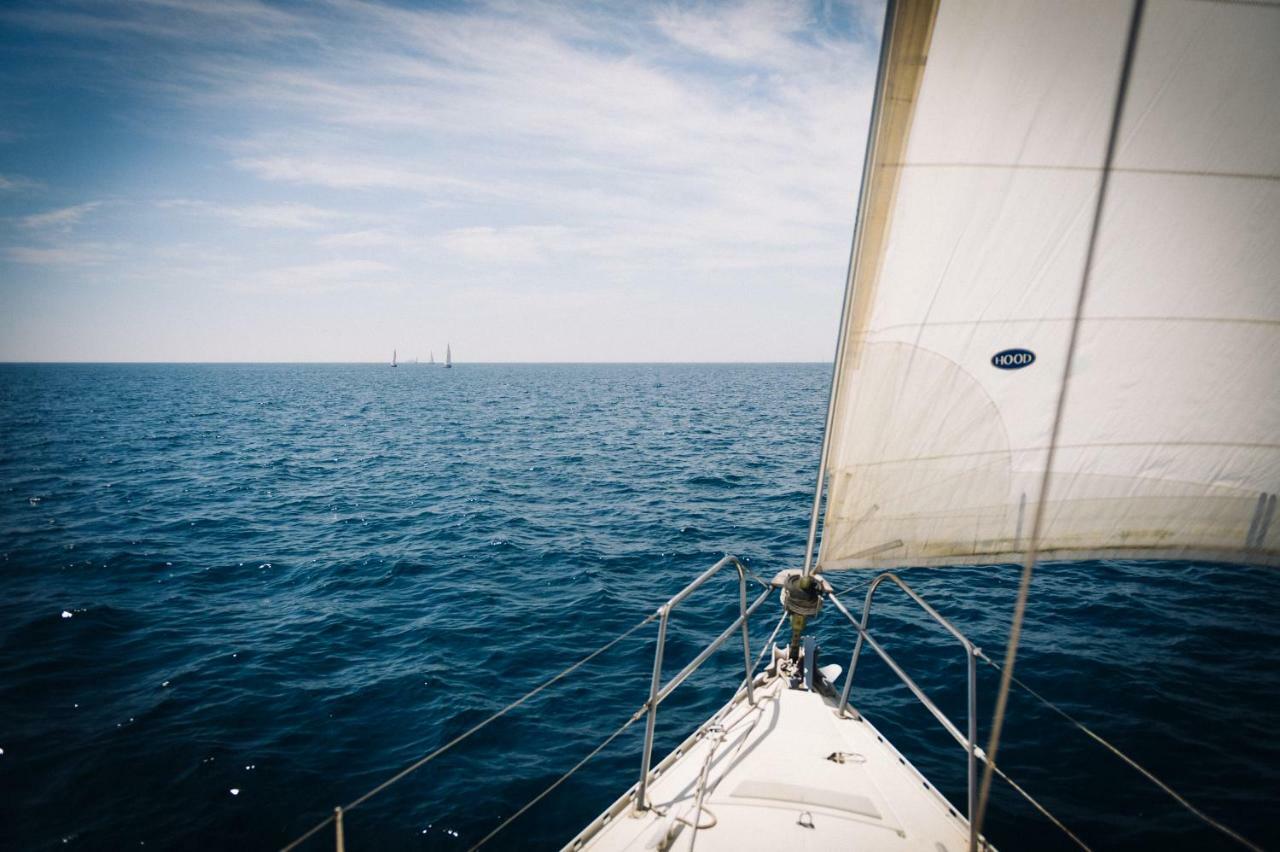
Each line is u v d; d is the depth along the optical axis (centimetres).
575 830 791
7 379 15612
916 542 401
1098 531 375
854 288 369
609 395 9419
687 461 3459
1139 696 1009
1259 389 344
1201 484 361
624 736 981
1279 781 814
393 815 809
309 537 2067
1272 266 325
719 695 1092
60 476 3066
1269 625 1270
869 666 1159
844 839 416
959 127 335
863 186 354
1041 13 316
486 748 947
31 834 769
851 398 388
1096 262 339
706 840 414
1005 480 378
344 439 4522
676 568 1733
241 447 4109
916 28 323
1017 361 362
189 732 970
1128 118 317
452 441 4384
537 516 2314
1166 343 345
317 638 1317
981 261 352
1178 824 756
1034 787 825
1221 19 300
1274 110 305
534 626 1366
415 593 1572
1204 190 321
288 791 846
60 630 1329
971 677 405
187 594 1566
